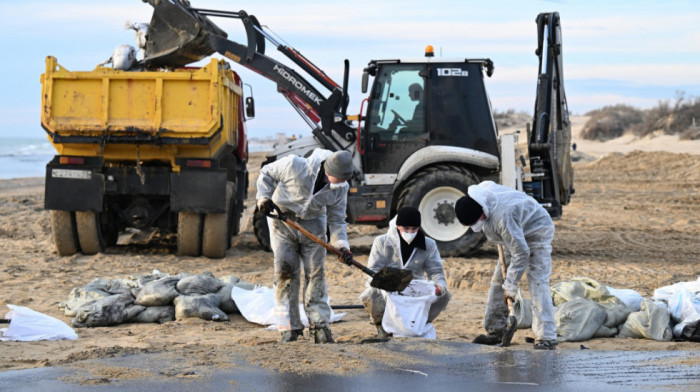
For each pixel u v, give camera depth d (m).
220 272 10.61
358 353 5.75
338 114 12.48
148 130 11.09
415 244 6.69
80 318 7.18
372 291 6.75
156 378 4.96
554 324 6.21
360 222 12.27
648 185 30.81
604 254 13.26
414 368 5.28
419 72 12.17
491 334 6.62
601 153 59.34
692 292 7.24
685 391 4.44
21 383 4.79
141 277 8.06
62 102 11.20
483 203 5.89
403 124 12.20
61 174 11.48
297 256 6.40
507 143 12.10
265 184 6.17
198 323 7.36
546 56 12.50
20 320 6.70
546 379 4.92
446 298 6.80
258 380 4.92
